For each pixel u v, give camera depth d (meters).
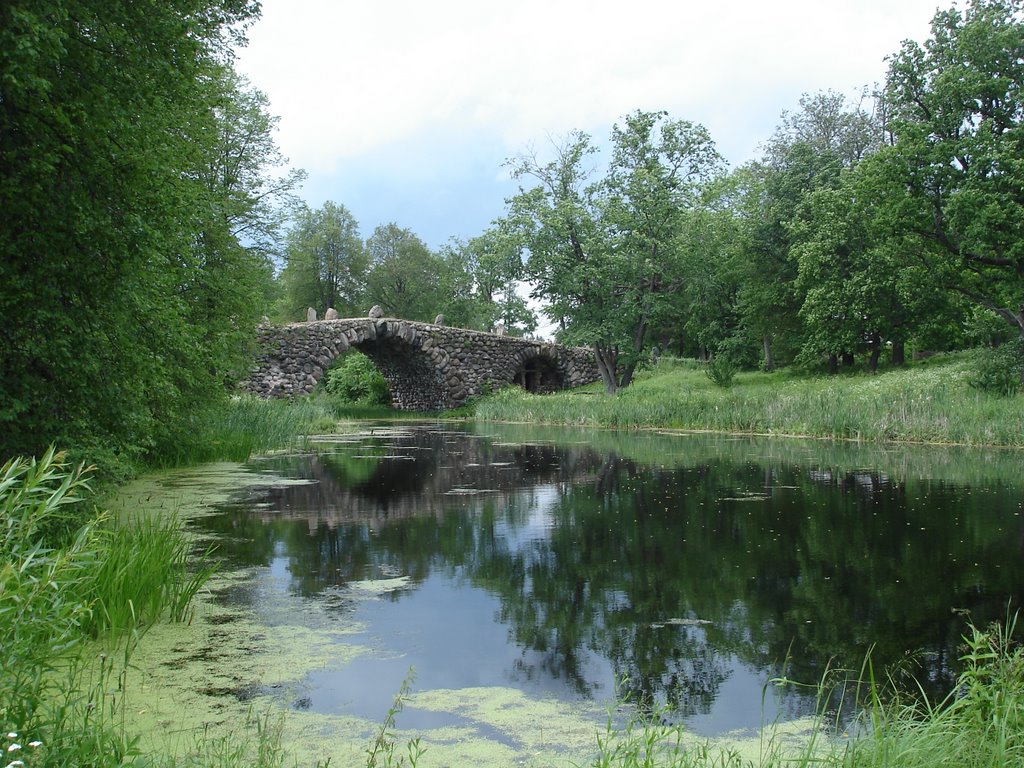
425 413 35.72
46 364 6.48
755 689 4.19
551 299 32.25
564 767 3.30
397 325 33.47
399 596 5.98
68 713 3.43
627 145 31.22
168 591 5.41
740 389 28.31
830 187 29.36
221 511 9.57
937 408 18.30
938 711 3.84
